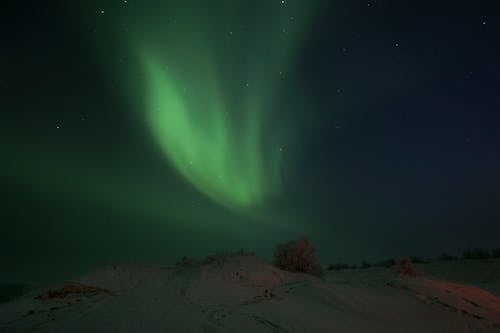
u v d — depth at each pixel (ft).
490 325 26.40
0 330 18.21
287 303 23.45
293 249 36.37
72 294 25.14
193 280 26.32
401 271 40.14
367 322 23.06
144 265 32.96
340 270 58.95
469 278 46.70
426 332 23.47
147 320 18.17
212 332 16.97
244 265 30.76
